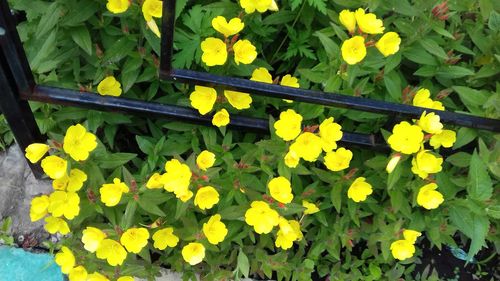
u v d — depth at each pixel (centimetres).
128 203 71
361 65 77
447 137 74
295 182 81
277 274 84
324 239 85
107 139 84
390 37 71
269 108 88
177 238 75
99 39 82
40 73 80
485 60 86
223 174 78
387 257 80
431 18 76
